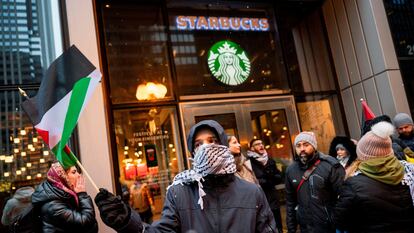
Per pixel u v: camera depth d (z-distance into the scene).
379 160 2.50
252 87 6.60
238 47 6.71
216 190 1.97
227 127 6.18
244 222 1.90
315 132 6.76
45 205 3.17
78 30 5.00
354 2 6.75
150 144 5.65
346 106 6.97
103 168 4.65
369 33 6.52
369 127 4.64
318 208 3.65
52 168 3.29
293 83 6.86
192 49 6.38
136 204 5.33
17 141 4.64
